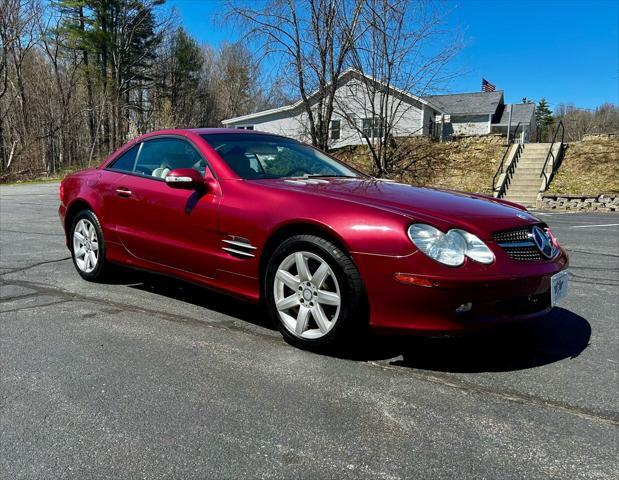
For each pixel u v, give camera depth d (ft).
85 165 117.60
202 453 6.70
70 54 128.98
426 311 8.62
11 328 11.37
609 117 171.83
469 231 8.88
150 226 12.96
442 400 8.16
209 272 11.67
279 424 7.39
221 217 11.17
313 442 6.95
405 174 53.01
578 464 6.47
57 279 15.83
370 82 45.16
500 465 6.44
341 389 8.52
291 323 10.32
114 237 14.12
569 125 171.01
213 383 8.72
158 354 9.98
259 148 13.21
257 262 10.61
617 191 48.26
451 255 8.56
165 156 13.47
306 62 44.60
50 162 126.21
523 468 6.38
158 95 136.05
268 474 6.26
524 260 9.14
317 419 7.54
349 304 9.25
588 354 10.11
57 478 6.20
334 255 9.34
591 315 12.62
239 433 7.16
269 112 87.71
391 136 50.42
